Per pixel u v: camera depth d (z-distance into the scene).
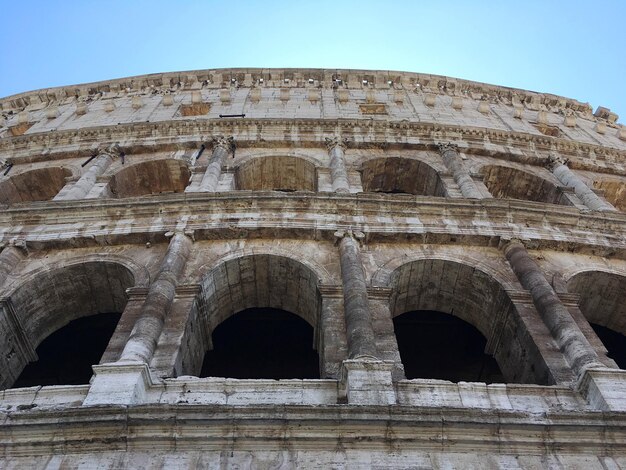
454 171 29.95
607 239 23.45
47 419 13.27
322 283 20.03
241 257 21.33
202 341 20.00
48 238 22.38
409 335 25.41
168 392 15.16
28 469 12.69
